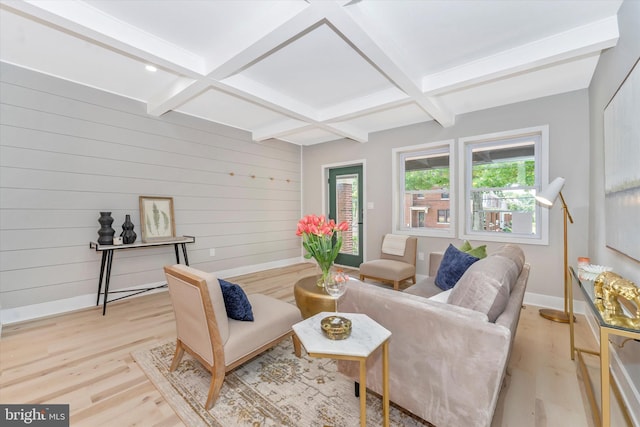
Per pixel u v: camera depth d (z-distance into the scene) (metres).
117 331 2.52
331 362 2.05
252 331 1.78
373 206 4.73
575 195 2.96
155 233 3.58
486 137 3.53
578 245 2.95
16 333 2.46
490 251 3.54
